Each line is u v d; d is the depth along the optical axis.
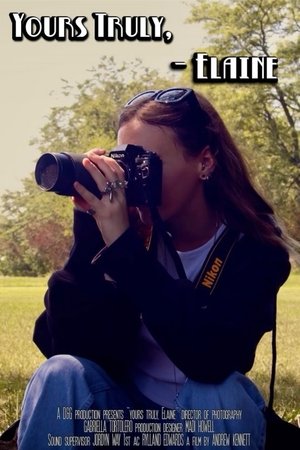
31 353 6.32
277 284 2.73
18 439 2.57
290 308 8.12
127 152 2.63
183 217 2.75
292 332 7.12
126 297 2.75
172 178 2.71
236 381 2.61
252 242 2.71
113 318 2.75
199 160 2.74
